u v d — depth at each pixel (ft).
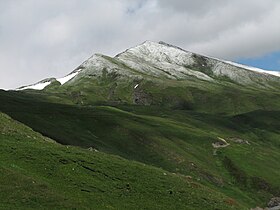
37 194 129.80
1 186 128.67
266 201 371.76
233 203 192.75
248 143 562.66
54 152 171.63
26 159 159.33
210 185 360.89
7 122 208.64
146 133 440.45
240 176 406.21
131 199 154.30
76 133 380.37
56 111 439.63
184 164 387.96
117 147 393.09
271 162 466.70
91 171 167.43
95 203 140.15
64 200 131.23
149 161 383.24
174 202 164.55
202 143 475.31
